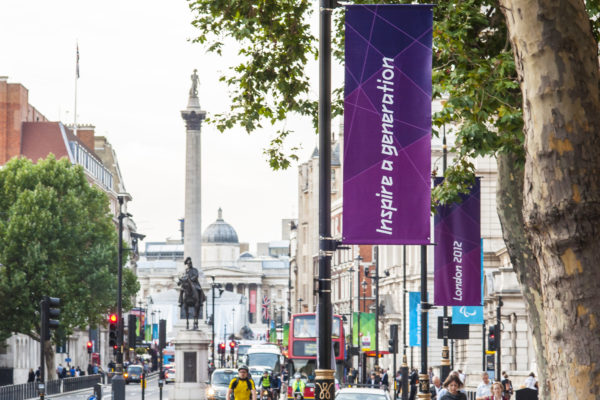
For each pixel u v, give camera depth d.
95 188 145.25
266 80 44.41
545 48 18.39
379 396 50.25
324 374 26.45
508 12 18.92
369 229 25.34
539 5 18.39
